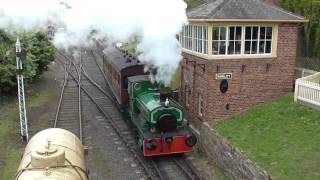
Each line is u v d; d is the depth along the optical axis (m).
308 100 15.84
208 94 16.70
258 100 17.44
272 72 17.34
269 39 17.12
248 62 16.88
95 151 16.34
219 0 17.66
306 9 21.73
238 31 16.56
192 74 18.52
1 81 22.97
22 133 17.25
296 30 17.23
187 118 19.69
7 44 22.62
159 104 15.29
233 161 13.48
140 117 16.86
